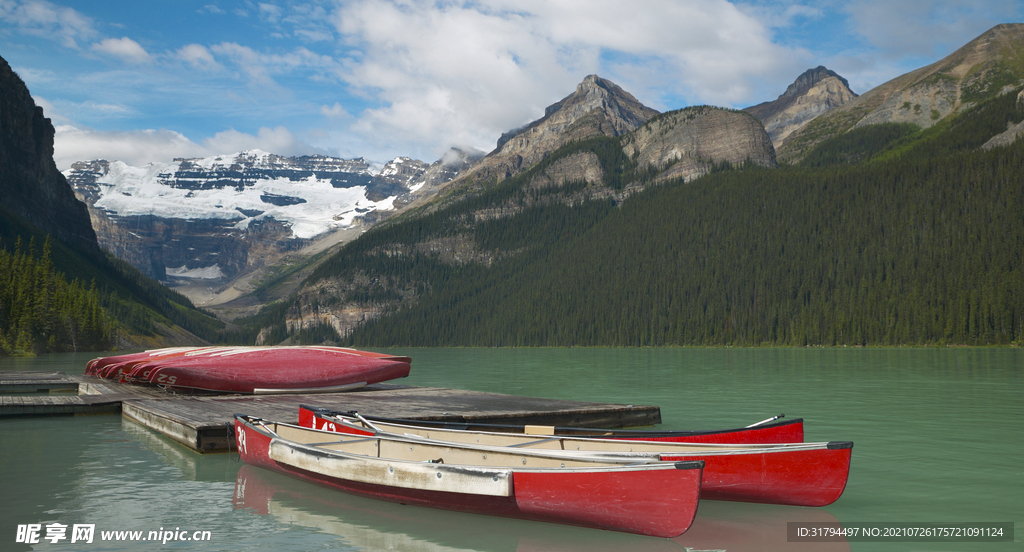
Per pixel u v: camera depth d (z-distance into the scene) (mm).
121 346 185750
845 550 10141
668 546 10453
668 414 26984
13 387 38938
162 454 18578
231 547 10430
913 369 60031
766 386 41344
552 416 22156
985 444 19188
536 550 10328
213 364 30656
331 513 12477
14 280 137125
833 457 11609
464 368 72312
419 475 11664
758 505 12758
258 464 15875
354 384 31891
